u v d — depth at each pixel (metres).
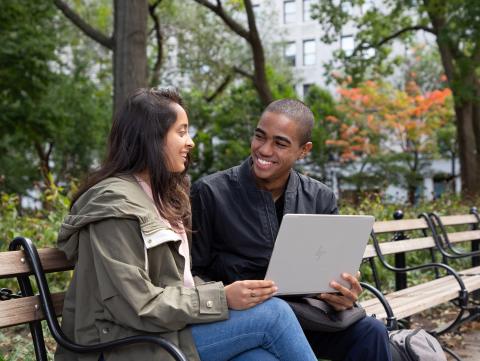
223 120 28.48
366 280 6.73
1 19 16.05
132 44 9.88
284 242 2.59
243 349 2.40
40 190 8.75
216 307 2.33
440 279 5.46
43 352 2.47
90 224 2.33
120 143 2.58
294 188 3.21
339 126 31.92
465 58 17.55
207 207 3.10
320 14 19.53
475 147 19.28
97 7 21.75
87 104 25.08
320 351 3.09
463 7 15.40
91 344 2.31
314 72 41.50
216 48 21.55
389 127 30.22
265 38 32.25
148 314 2.20
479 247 7.38
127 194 2.38
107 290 2.25
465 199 13.91
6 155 25.12
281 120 3.01
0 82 16.83
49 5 16.08
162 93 2.67
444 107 29.22
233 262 3.08
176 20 21.11
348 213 8.56
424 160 33.16
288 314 2.41
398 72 34.97
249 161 3.18
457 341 5.23
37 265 2.46
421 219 5.98
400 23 20.02
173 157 2.60
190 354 2.30
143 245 2.32
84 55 24.47
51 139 20.70
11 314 2.39
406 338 3.11
